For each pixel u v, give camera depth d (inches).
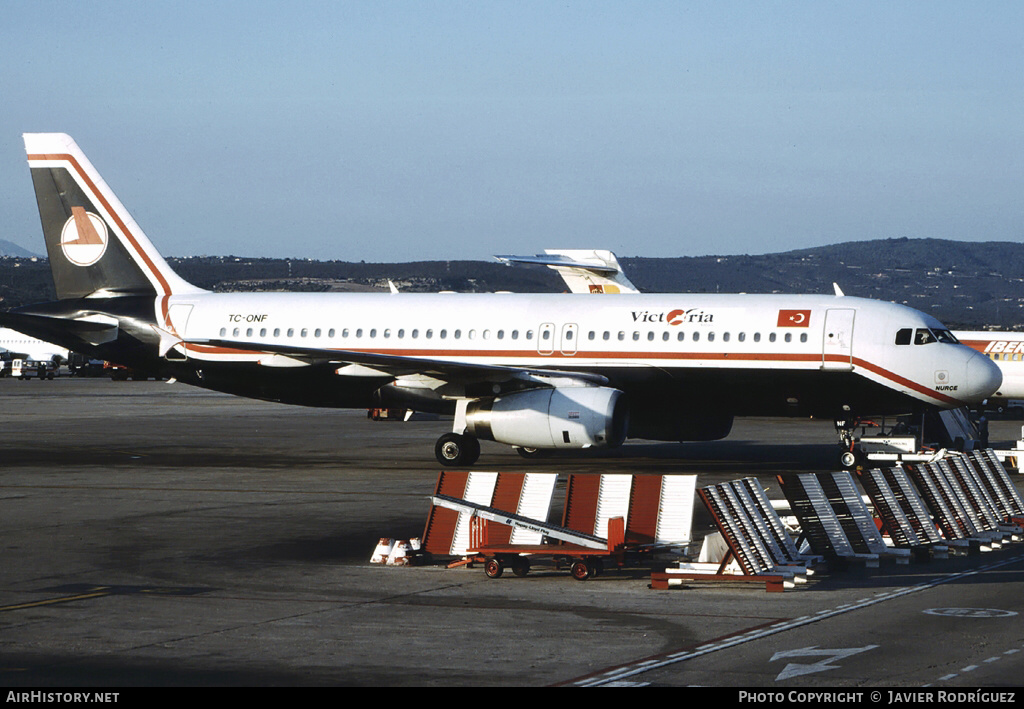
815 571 2095.2
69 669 1408.7
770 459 4158.5
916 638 1556.3
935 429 4411.9
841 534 2148.1
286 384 4220.0
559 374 3676.2
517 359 4057.6
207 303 4382.4
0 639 1560.0
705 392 3907.5
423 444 4849.9
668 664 1422.2
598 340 3981.3
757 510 2081.7
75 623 1657.2
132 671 1398.9
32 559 2175.2
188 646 1521.9
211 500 3026.6
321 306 4306.1
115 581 1968.5
